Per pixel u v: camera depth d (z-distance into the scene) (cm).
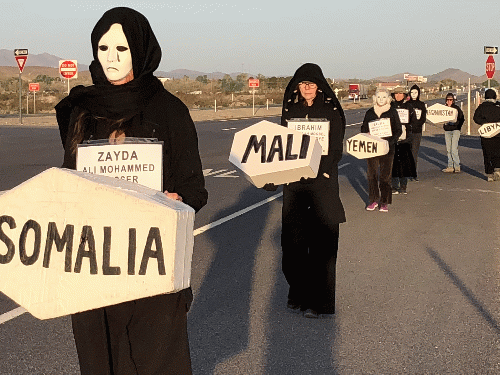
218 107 7200
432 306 615
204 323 571
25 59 3609
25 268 244
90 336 309
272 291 670
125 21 314
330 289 582
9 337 533
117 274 235
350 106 8188
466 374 465
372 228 992
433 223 1032
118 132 322
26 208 242
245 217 1081
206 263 781
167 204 238
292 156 527
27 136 2638
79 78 16825
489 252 832
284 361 488
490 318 582
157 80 330
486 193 1361
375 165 1139
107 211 235
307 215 586
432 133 3397
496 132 1509
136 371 314
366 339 532
